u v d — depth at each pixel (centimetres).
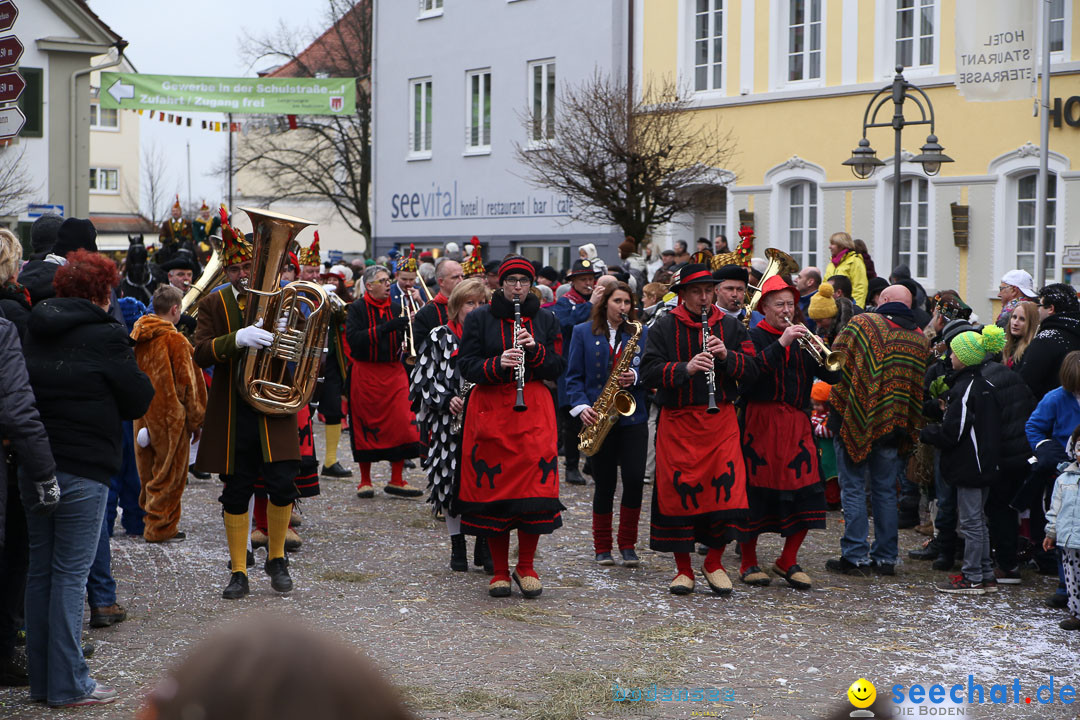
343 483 1105
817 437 943
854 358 746
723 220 2044
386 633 593
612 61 2152
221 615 622
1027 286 908
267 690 78
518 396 654
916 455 846
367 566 757
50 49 2489
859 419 742
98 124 5697
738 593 705
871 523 945
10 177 2344
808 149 1867
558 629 607
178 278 1003
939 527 777
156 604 644
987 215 1669
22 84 811
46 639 478
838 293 1084
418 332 827
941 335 907
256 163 4512
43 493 444
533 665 539
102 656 545
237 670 78
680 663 546
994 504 736
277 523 672
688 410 685
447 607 652
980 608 673
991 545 766
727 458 684
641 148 1719
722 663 547
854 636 603
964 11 1303
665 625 618
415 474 1166
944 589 718
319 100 2561
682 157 1784
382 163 2762
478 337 680
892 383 739
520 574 682
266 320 644
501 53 2420
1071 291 773
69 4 2483
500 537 679
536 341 681
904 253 1775
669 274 1274
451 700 480
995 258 1662
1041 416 707
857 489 757
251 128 4034
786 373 709
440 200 2603
